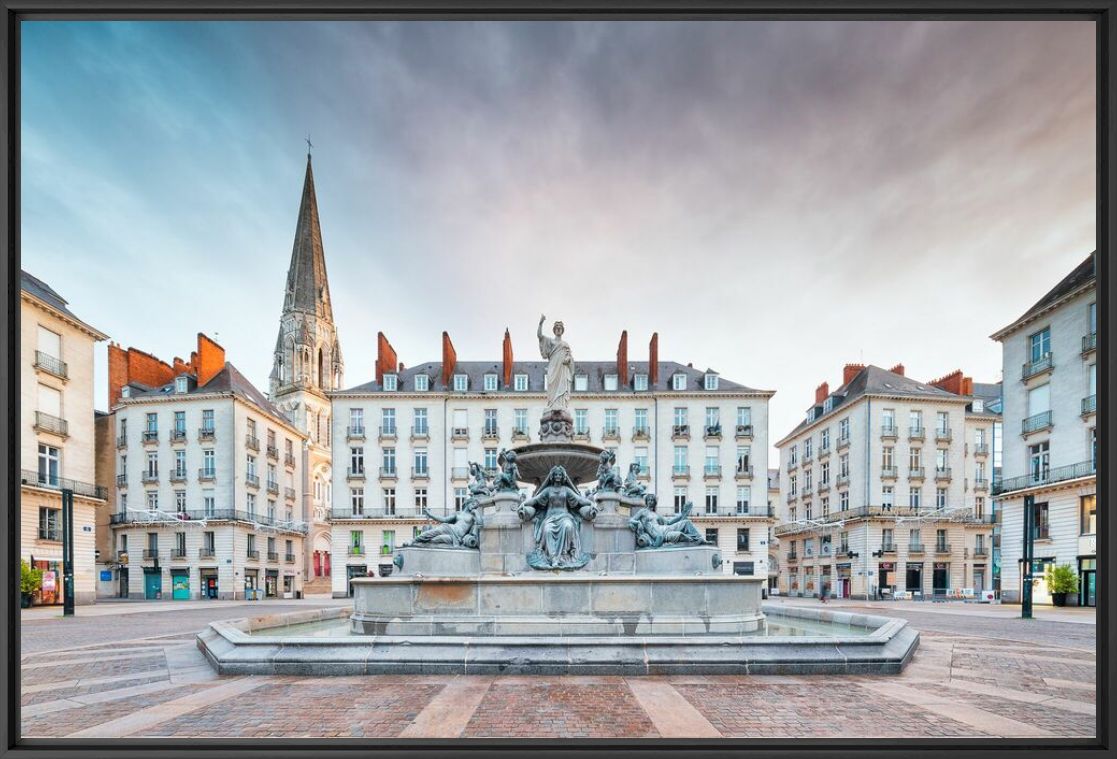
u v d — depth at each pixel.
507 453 12.59
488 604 9.62
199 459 44.44
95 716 6.37
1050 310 30.59
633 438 45.16
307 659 8.09
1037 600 30.12
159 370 49.81
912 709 6.48
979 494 47.81
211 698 6.95
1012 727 5.93
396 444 45.28
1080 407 28.86
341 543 44.41
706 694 6.91
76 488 33.22
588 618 9.52
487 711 6.26
